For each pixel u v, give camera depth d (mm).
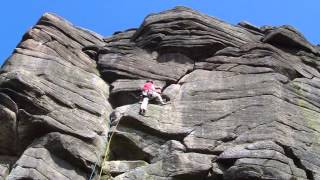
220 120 21359
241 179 19047
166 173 19703
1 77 20688
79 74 22922
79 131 20422
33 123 20141
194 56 24594
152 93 22250
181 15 25188
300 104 22203
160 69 23953
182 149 20500
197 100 22359
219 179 19641
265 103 21609
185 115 21797
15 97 20328
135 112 21812
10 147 20531
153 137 21250
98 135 20766
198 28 24906
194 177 19672
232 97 22188
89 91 22391
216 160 19859
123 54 24438
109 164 20391
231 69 23469
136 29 26719
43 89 20859
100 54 24562
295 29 25609
